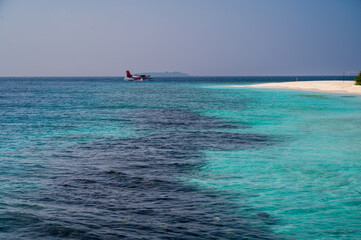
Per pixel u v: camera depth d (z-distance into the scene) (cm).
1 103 4128
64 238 633
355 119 2444
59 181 1001
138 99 4884
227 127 2123
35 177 1043
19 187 938
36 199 841
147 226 689
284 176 1056
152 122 2377
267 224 712
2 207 778
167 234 655
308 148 1476
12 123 2325
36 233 649
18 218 717
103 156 1341
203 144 1587
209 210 780
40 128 2100
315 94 5391
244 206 808
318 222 727
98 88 9538
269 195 885
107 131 1983
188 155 1358
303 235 667
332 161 1242
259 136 1788
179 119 2550
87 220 714
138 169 1144
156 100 4653
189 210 779
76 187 944
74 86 11444
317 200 852
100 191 909
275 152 1402
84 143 1617
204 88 8906
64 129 2058
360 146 1512
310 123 2261
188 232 666
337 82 8188
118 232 660
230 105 3756
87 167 1169
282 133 1877
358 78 6725
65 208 781
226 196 876
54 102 4319
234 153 1390
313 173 1089
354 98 4522
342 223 723
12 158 1299
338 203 834
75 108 3481
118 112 3078
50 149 1476
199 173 1092
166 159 1289
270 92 6197
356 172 1099
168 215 746
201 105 3788
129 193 895
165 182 995
